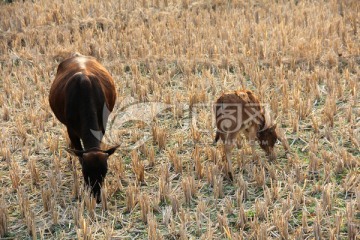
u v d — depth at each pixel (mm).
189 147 11000
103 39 15531
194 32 15914
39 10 17875
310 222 8688
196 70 13969
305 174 9703
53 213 9039
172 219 8664
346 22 16234
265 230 8203
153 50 14891
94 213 9023
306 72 13336
